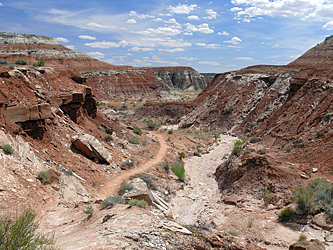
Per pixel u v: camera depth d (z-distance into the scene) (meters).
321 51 80.81
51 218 12.19
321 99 36.41
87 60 186.00
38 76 28.64
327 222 12.89
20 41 164.50
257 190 19.83
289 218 14.59
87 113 36.84
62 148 23.41
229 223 15.20
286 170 20.08
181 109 85.75
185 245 8.51
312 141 29.09
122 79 143.12
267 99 56.94
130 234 8.58
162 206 19.03
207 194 24.28
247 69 86.12
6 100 19.14
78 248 7.56
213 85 89.06
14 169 14.29
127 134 43.88
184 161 36.75
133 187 21.92
